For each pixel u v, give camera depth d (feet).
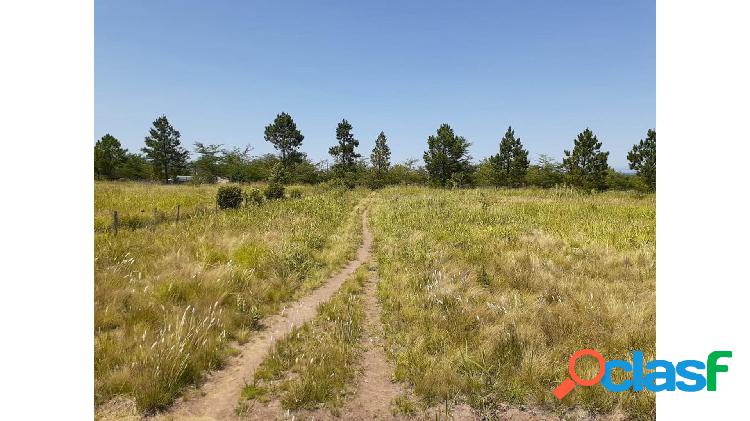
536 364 14.11
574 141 112.47
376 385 14.15
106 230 35.68
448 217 55.36
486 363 14.48
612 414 12.17
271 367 14.76
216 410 12.50
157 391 12.55
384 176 176.96
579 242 35.73
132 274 22.74
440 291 21.97
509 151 142.41
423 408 12.76
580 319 18.07
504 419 12.20
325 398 13.05
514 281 24.12
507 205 69.82
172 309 18.28
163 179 163.53
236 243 31.86
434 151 148.77
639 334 16.39
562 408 12.55
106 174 153.38
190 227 39.09
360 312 20.45
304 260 30.25
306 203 70.18
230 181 164.35
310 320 19.45
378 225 53.72
